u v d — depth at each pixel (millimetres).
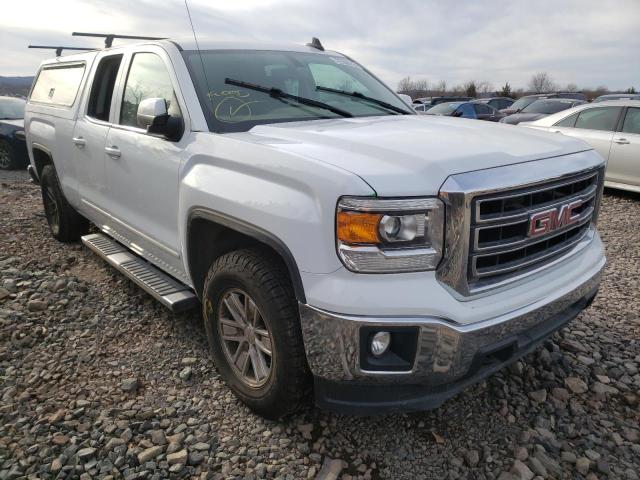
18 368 3127
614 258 5254
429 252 2064
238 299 2662
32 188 8859
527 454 2463
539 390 2941
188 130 2959
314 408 2779
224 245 2803
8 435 2561
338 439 2574
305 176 2186
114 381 3010
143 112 2918
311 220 2133
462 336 2080
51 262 4770
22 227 5969
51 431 2590
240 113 3047
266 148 2422
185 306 3158
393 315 2043
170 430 2611
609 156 8242
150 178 3260
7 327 3527
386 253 2029
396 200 2014
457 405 2834
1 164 11305
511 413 2775
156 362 3211
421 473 2375
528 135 2756
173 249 3193
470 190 2045
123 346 3389
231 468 2383
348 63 4145
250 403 2652
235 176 2541
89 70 4418
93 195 4254
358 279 2064
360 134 2576
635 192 8305
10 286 4105
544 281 2447
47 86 5387
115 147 3658
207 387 2969
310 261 2146
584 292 2670
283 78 3486
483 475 2363
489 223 2127
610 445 2551
